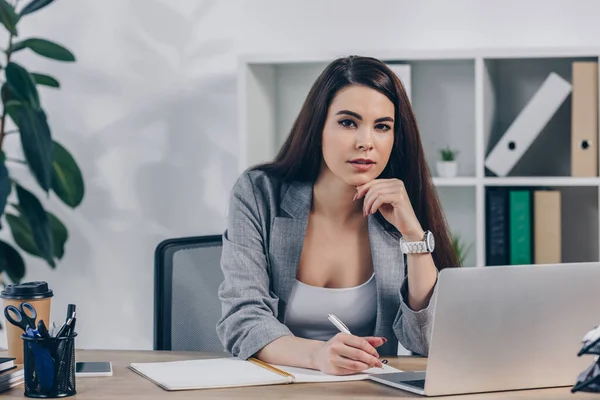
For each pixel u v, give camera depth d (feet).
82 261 10.84
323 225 5.65
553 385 4.30
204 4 10.43
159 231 10.66
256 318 5.15
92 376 4.65
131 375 4.67
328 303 5.63
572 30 9.70
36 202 9.61
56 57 9.71
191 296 6.63
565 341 4.24
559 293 4.17
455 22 9.93
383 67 5.38
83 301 10.87
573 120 8.77
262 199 5.69
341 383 4.45
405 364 5.02
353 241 5.66
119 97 10.66
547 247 8.82
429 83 9.75
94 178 10.76
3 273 10.50
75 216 10.82
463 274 4.01
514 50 8.70
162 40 10.54
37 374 4.17
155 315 6.59
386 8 10.05
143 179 10.66
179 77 10.52
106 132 10.71
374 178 5.37
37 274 10.93
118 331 10.82
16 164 10.86
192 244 6.71
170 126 10.58
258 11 10.32
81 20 10.70
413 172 5.61
